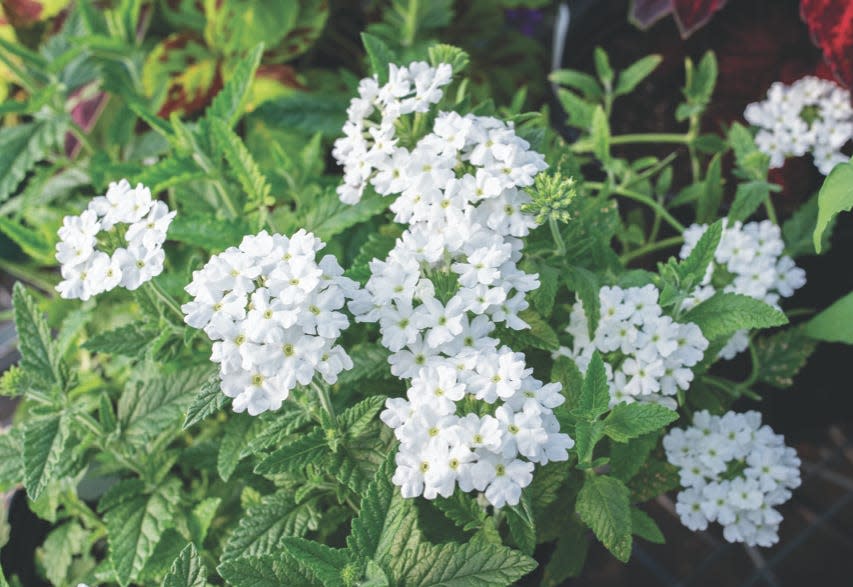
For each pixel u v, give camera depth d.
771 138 0.49
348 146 0.39
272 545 0.37
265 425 0.39
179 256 0.53
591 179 0.55
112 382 0.49
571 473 0.39
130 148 0.57
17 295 0.40
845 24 0.47
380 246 0.40
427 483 0.32
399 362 0.35
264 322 0.32
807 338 0.46
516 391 0.33
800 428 0.55
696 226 0.45
